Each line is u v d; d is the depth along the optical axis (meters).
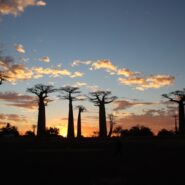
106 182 14.24
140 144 34.88
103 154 25.89
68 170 18.73
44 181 15.48
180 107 60.12
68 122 61.69
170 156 24.23
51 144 36.84
